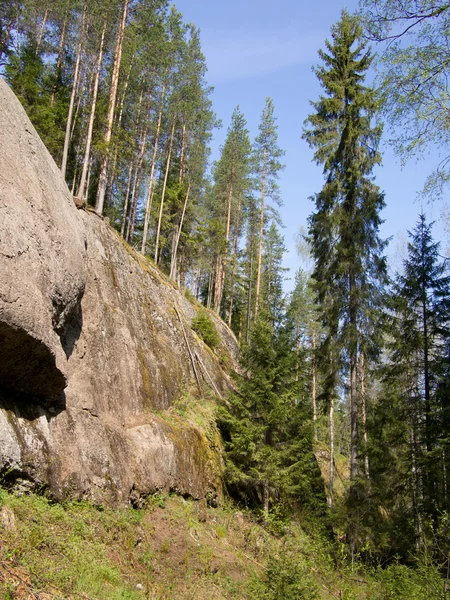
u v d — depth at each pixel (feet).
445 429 48.65
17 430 26.13
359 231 59.26
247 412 54.65
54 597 18.57
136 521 33.65
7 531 20.34
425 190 21.75
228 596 31.81
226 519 47.01
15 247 24.66
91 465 32.35
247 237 144.87
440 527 34.63
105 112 79.15
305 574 30.40
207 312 100.73
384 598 31.22
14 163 27.96
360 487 51.19
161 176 122.31
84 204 56.34
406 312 57.88
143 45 86.89
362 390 61.77
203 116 106.83
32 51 94.53
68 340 37.11
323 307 62.39
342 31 66.33
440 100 20.15
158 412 49.47
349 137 60.95
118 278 54.65
